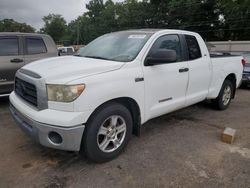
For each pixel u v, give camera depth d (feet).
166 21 159.63
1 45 18.86
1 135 13.56
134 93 11.21
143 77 11.59
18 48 19.61
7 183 9.28
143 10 175.83
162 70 12.60
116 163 10.77
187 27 146.82
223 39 140.77
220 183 9.52
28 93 10.44
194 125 15.65
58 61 11.94
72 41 287.48
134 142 12.89
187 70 14.15
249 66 29.94
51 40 22.07
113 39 13.91
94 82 9.71
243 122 16.44
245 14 121.60
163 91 12.85
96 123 10.00
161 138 13.48
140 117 11.86
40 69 10.56
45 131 9.35
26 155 11.36
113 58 12.05
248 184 9.48
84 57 12.83
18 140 12.93
